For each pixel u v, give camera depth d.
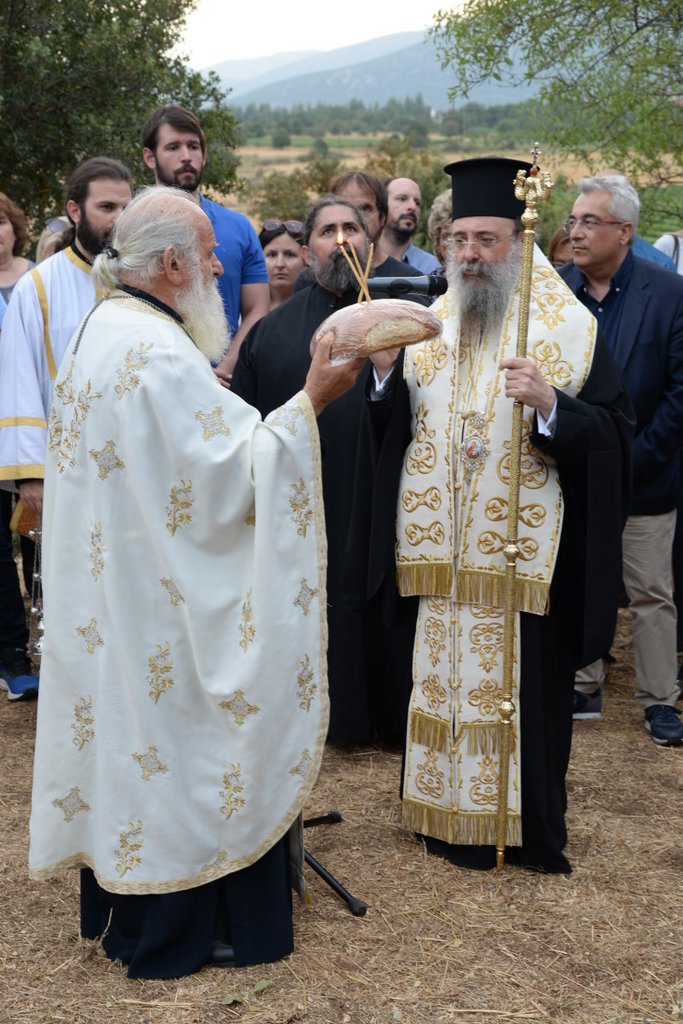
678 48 8.12
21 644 5.56
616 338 4.98
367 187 5.31
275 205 25.08
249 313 5.85
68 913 3.56
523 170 3.61
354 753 4.93
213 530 3.03
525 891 3.67
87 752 3.20
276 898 3.24
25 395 4.86
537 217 3.58
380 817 4.23
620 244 4.92
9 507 5.44
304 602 3.10
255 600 3.04
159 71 11.14
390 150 25.14
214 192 13.53
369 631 4.86
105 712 3.10
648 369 4.91
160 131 5.30
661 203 8.73
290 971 3.20
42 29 10.41
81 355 3.13
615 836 4.05
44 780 3.22
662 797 4.39
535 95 8.62
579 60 8.45
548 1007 3.06
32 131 10.69
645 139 8.22
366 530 3.96
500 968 3.24
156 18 11.52
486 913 3.53
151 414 2.99
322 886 3.69
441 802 3.83
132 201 3.19
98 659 3.11
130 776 3.09
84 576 3.14
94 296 4.92
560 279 3.80
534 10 8.31
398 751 4.95
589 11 8.30
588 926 3.46
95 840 3.19
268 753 3.10
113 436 3.04
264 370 4.97
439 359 3.79
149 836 3.10
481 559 3.71
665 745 4.91
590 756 4.79
